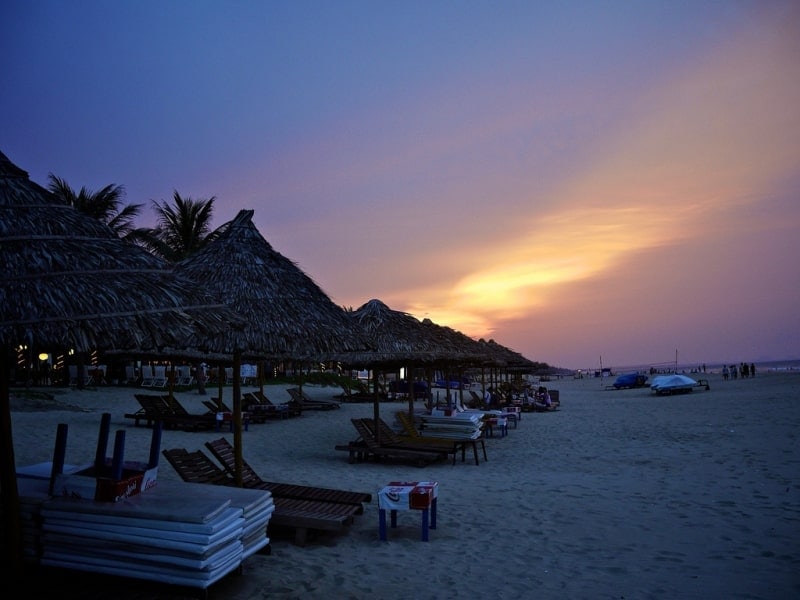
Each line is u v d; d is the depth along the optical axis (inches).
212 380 1235.9
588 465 438.6
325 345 275.7
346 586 193.6
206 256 294.0
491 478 390.3
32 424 579.8
